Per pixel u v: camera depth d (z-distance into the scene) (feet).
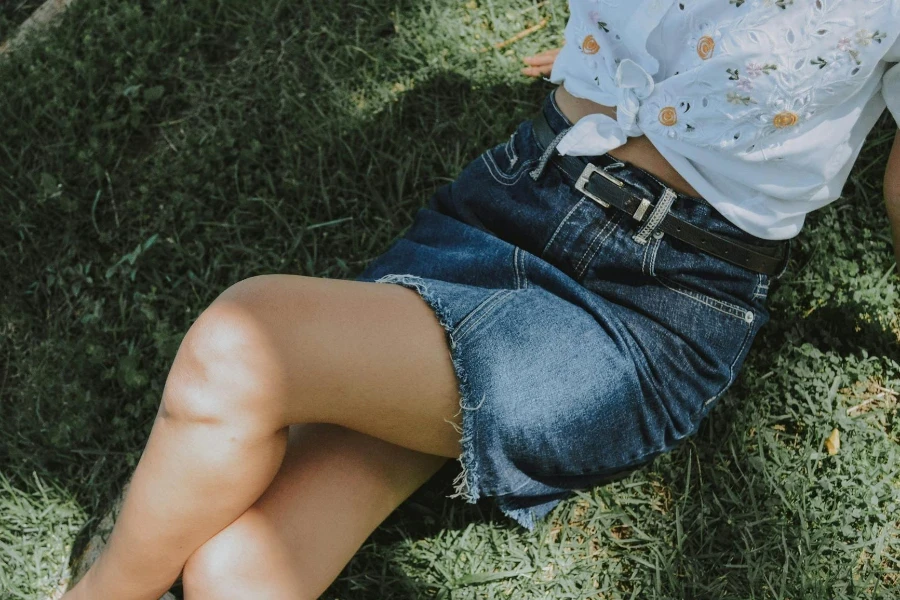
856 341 7.07
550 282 5.43
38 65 9.23
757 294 5.50
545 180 5.57
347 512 5.48
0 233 8.43
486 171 5.98
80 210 8.48
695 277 5.32
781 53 4.42
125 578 5.23
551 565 6.67
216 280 8.07
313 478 5.47
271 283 4.80
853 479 6.52
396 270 6.02
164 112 9.00
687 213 5.16
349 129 8.57
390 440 5.25
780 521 6.44
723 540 6.52
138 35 9.31
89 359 7.68
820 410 6.83
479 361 4.95
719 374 5.56
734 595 6.23
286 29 9.24
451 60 8.86
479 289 5.32
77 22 9.62
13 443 7.43
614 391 5.19
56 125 8.89
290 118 8.68
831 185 5.20
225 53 9.31
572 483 6.12
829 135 4.79
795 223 5.27
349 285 5.01
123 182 8.64
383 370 4.83
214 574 5.05
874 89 4.76
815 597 6.09
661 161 5.18
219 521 4.99
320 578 5.32
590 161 5.35
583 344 5.16
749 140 4.75
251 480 4.85
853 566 6.27
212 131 8.66
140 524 4.90
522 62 8.71
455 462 7.00
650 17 4.68
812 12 4.32
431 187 8.38
